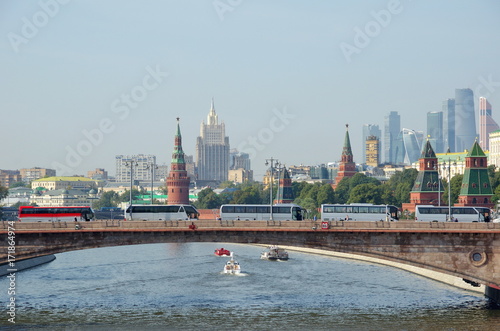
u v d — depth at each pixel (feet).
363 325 461.37
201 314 496.23
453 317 482.69
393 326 458.09
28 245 490.90
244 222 506.48
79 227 494.59
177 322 469.98
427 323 465.47
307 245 505.25
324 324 464.65
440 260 496.64
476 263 494.18
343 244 504.43
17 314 493.77
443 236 496.23
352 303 537.65
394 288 615.57
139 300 555.28
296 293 589.32
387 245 500.74
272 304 535.60
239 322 470.39
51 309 513.86
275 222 504.84
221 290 609.83
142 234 501.56
